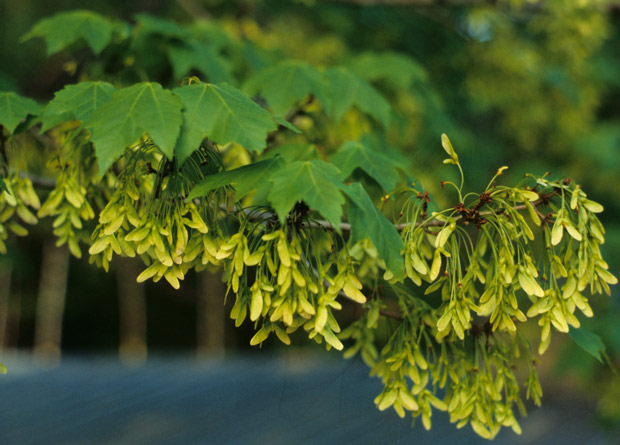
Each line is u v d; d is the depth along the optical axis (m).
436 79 6.39
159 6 5.36
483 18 5.84
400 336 1.92
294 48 6.44
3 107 2.14
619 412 6.43
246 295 1.68
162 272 1.67
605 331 5.72
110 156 1.64
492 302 1.69
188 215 1.82
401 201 2.83
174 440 6.79
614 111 9.57
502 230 1.72
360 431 6.51
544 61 6.54
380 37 6.50
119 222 1.71
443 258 2.51
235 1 6.15
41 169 3.31
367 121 3.26
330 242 1.79
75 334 17.70
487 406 1.85
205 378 9.87
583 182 7.63
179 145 1.68
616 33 8.07
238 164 2.61
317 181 1.65
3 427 7.01
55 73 4.94
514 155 7.98
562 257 1.82
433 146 4.68
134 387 9.15
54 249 15.40
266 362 11.30
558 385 8.86
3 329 15.88
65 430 7.04
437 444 6.89
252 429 7.09
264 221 1.79
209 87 1.80
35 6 7.86
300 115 3.09
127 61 3.07
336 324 1.64
